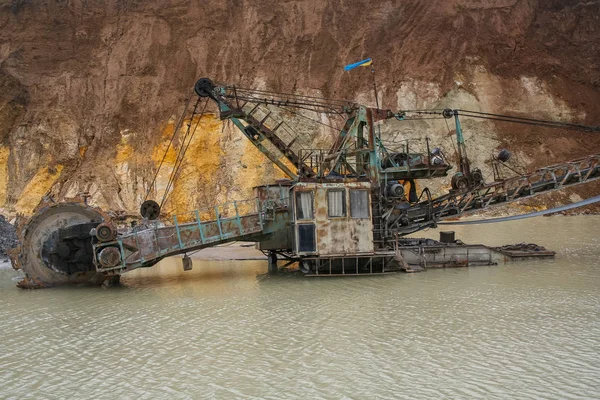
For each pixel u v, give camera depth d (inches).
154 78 3043.8
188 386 563.5
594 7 3809.1
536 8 3725.4
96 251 1122.7
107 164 2827.3
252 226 1212.5
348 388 543.8
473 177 1283.2
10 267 1502.2
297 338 708.7
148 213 1298.0
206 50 3117.6
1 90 3063.5
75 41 3218.5
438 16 3395.7
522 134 3132.4
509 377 557.0
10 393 562.6
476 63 3294.8
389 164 1262.3
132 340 731.4
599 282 1003.3
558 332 699.4
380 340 686.5
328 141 2837.1
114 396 545.6
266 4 3270.2
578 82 3457.2
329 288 1026.1
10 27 3245.6
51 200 1211.9
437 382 550.3
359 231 1138.7
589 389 524.7
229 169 2738.7
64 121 2962.6
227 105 1338.6
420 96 3125.0
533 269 1159.6
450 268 1213.1
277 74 3073.3
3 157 2957.7
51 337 760.3
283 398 526.3
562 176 1323.8
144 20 3208.7
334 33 3287.4
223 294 1015.6
